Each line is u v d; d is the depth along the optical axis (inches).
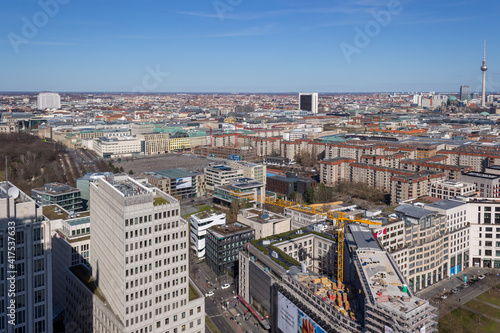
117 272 7824.8
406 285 7667.3
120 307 7741.1
